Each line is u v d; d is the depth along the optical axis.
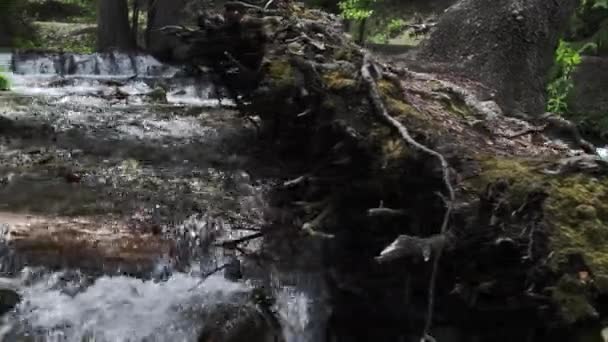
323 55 3.45
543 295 2.25
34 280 3.25
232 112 6.10
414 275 2.66
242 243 3.26
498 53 4.63
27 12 18.50
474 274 2.45
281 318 3.13
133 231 3.37
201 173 4.17
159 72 11.71
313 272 3.05
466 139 2.93
